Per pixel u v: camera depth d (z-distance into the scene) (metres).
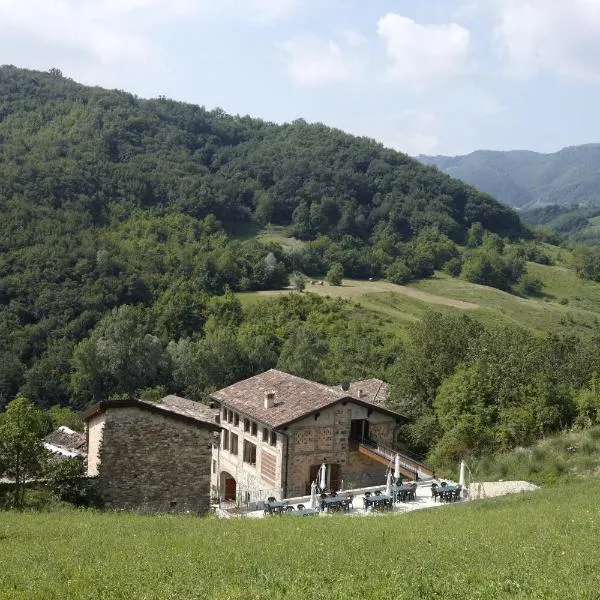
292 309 104.38
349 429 44.75
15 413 31.44
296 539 19.56
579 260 164.25
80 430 64.00
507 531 19.48
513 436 43.81
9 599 12.95
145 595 12.98
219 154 177.88
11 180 113.06
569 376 49.91
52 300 89.75
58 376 82.69
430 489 38.91
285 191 160.75
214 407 54.06
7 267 91.50
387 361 86.69
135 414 32.75
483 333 53.12
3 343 82.62
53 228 103.25
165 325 96.81
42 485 31.66
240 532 21.50
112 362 83.00
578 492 28.53
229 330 91.06
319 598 12.45
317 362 83.81
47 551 17.84
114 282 97.19
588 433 40.56
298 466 43.12
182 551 17.61
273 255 121.62
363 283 130.12
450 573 14.20
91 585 13.88
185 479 33.69
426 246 148.00
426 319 55.41
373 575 14.36
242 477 47.69
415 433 48.88
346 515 30.14
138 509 32.53
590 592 12.15
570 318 122.00
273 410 44.75
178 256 111.31
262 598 12.70
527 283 146.25
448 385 47.53
